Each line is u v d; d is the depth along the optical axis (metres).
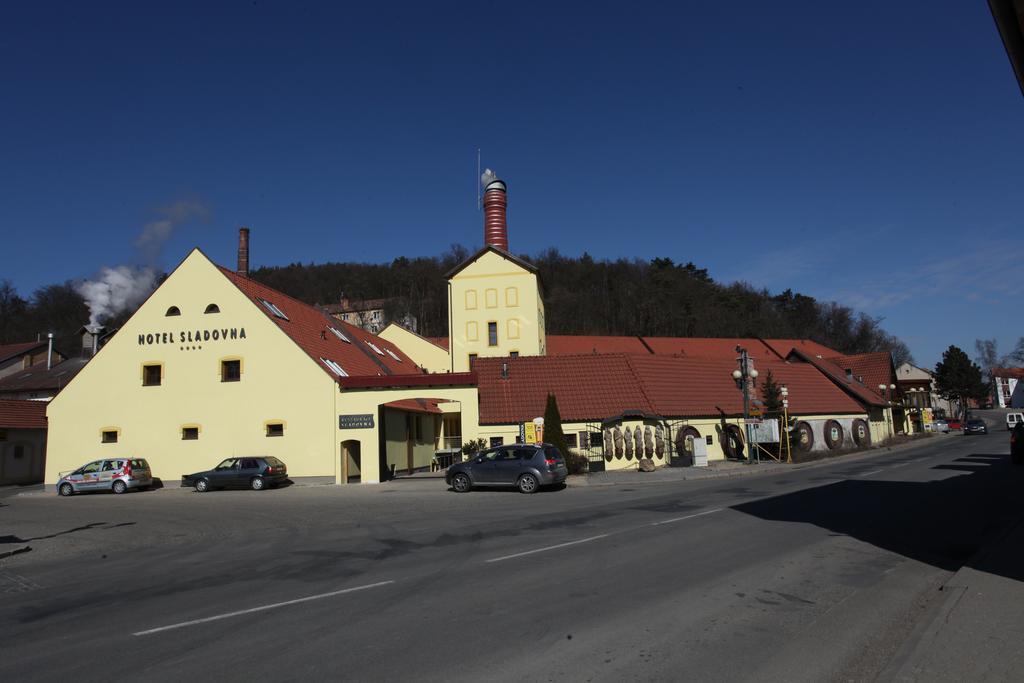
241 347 30.73
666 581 8.32
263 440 29.86
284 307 35.44
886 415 54.38
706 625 6.47
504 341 45.50
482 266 46.41
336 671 5.47
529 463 22.27
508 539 12.17
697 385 37.38
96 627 7.25
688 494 19.27
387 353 47.09
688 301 101.25
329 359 33.34
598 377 34.84
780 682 5.05
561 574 8.93
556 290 101.94
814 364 52.28
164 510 20.86
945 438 56.59
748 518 13.51
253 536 14.33
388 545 12.10
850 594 7.56
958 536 10.97
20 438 39.00
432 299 102.38
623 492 21.14
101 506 23.06
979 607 6.31
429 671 5.40
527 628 6.51
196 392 30.69
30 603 8.74
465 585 8.49
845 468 27.08
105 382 31.34
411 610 7.35
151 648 6.34
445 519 15.56
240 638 6.54
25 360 60.94
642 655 5.67
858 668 5.32
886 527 11.97
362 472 29.05
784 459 34.50
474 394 31.11
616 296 102.06
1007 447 38.38
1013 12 5.96
